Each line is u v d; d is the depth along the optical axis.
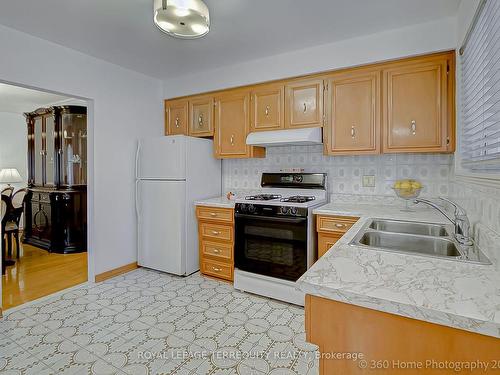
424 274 0.96
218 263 3.06
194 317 2.30
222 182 3.66
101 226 3.04
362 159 2.86
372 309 0.82
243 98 3.14
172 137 3.11
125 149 3.27
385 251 1.21
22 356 1.81
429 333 0.77
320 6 2.03
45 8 2.04
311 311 0.91
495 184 1.16
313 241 2.62
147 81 3.49
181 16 1.79
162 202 3.18
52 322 2.21
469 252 1.25
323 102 2.72
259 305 2.51
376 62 2.46
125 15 2.14
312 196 3.00
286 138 2.75
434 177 2.57
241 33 2.43
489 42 1.30
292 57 2.80
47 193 4.20
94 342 1.96
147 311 2.39
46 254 4.08
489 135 1.32
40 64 2.51
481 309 0.73
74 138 4.29
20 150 5.55
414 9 2.07
